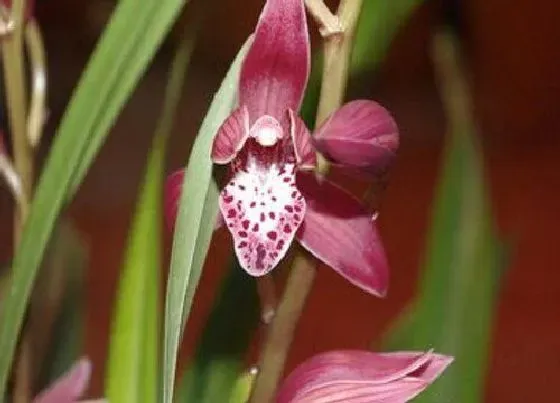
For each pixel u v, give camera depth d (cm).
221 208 49
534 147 188
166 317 46
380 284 51
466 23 188
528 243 155
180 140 170
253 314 56
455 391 58
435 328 59
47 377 63
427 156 183
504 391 120
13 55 53
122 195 161
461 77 61
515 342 129
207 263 131
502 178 176
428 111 196
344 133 48
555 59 184
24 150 54
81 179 49
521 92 188
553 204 168
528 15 180
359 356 50
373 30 53
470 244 60
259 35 48
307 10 49
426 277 60
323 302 135
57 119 163
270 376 50
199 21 52
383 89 198
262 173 50
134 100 183
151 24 47
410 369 49
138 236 53
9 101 53
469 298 59
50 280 64
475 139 60
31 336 59
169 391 46
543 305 138
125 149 172
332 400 49
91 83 48
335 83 48
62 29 186
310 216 50
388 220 161
